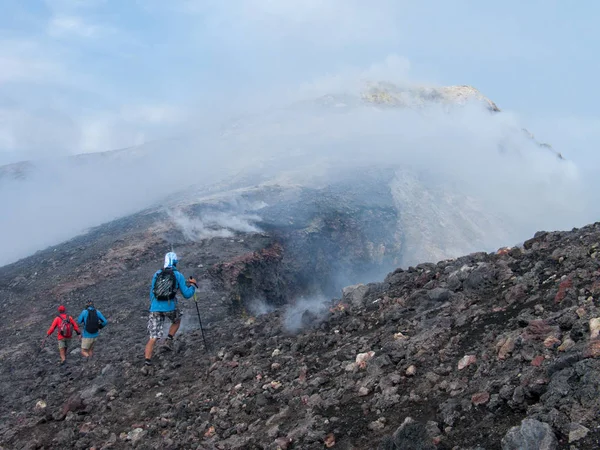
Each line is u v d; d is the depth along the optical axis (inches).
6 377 520.7
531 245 362.9
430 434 180.4
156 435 282.2
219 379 331.6
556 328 211.8
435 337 261.9
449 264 401.1
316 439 210.8
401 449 173.9
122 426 308.8
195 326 668.7
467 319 271.0
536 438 151.6
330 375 272.5
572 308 224.2
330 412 230.1
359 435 204.2
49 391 442.3
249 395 286.8
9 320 761.0
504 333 230.8
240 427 249.6
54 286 865.5
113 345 585.3
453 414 187.5
